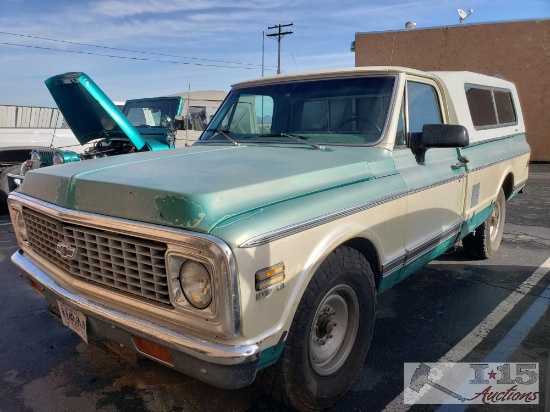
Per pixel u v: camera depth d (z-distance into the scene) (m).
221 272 1.93
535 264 5.40
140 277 2.20
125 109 9.40
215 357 1.96
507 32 15.34
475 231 5.26
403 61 16.80
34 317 4.11
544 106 15.35
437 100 4.09
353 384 3.04
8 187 8.12
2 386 3.07
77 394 2.97
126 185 2.23
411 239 3.36
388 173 3.13
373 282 2.94
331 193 2.60
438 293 4.56
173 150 3.39
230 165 2.67
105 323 2.36
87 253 2.43
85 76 6.28
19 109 9.01
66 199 2.49
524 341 3.59
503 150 5.27
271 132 3.79
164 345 2.11
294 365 2.37
